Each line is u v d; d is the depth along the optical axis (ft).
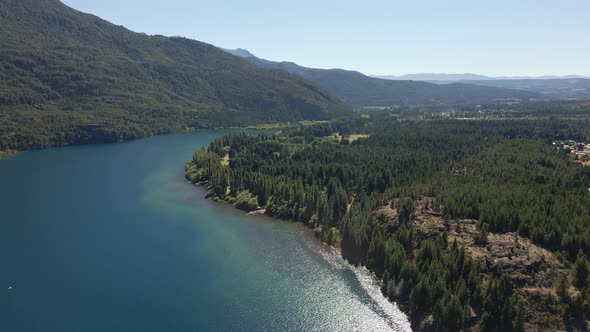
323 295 361.92
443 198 447.42
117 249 449.89
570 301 293.43
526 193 441.27
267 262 423.23
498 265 328.70
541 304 296.71
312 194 533.96
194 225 522.47
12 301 347.97
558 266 323.16
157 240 475.72
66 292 362.33
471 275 320.29
